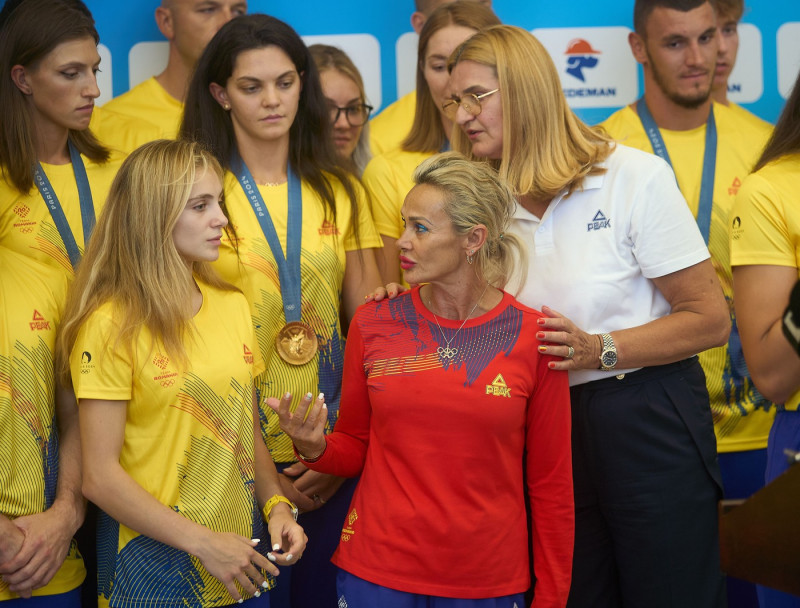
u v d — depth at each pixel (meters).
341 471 10.71
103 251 10.20
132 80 15.50
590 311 10.73
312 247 12.49
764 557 6.51
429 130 14.77
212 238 10.29
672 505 10.70
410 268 10.15
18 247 12.02
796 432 10.29
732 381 14.68
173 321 10.04
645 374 10.76
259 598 10.61
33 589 10.65
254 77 12.13
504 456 9.97
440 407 9.86
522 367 10.06
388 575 9.79
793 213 10.35
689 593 10.75
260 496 10.98
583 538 11.17
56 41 11.86
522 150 10.98
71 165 12.58
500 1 15.78
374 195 14.30
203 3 15.16
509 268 10.70
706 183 15.23
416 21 15.85
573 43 15.85
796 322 6.81
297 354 12.22
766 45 15.78
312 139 13.10
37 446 10.86
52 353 11.20
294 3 15.74
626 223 10.69
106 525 10.64
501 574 9.89
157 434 10.09
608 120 15.93
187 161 10.12
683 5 14.95
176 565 10.10
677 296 10.72
